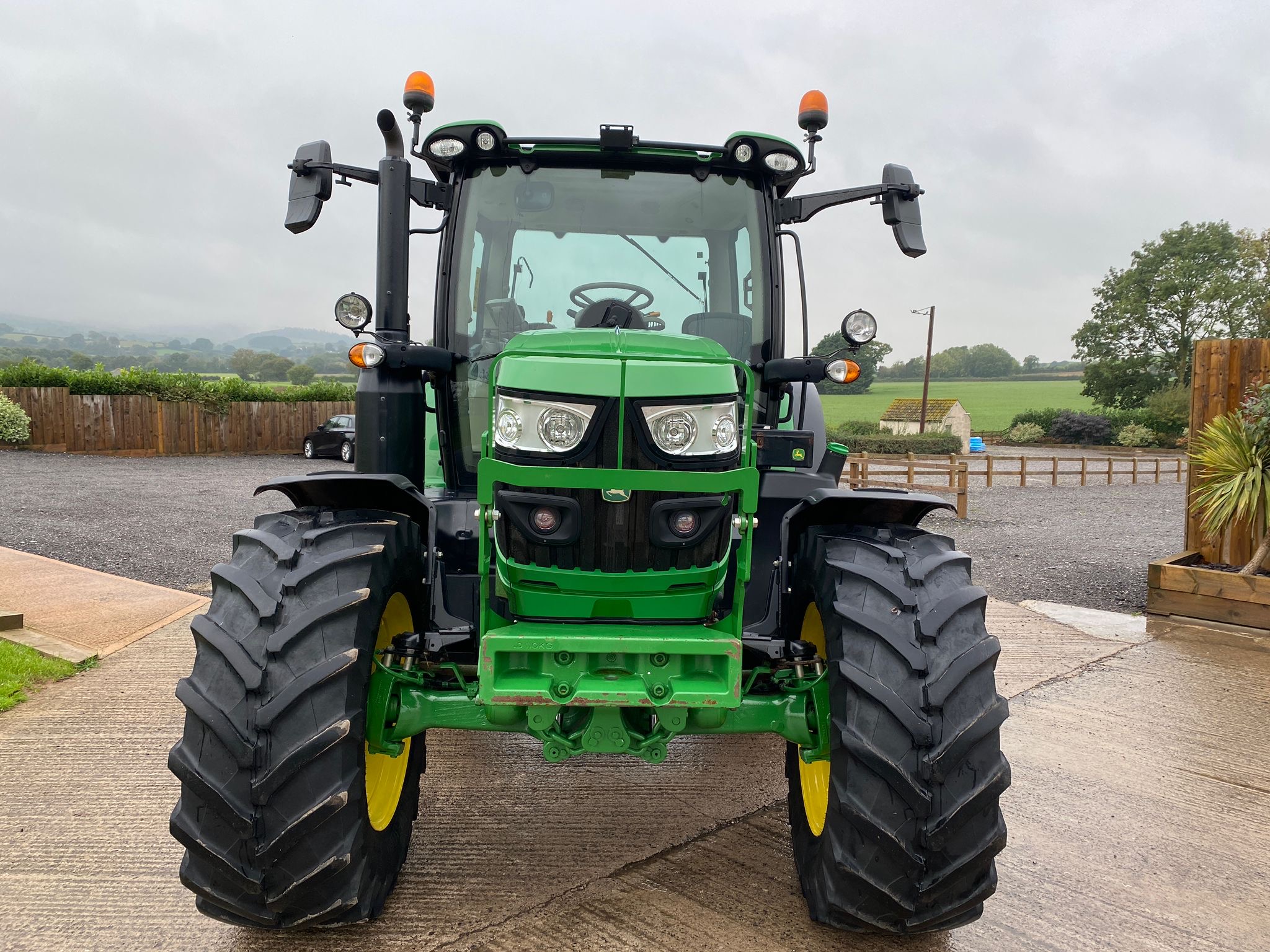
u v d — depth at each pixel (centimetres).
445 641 262
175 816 212
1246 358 694
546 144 313
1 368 2206
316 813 204
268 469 1892
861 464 1507
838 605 229
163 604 608
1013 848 304
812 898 243
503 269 327
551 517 222
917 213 324
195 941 238
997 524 1253
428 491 335
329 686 211
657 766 373
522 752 388
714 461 227
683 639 217
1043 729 419
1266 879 285
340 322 298
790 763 281
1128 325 6216
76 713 412
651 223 329
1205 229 6119
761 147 318
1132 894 275
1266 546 627
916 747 210
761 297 331
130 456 2178
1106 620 632
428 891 265
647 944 238
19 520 995
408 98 313
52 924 245
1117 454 4150
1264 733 414
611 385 220
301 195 302
